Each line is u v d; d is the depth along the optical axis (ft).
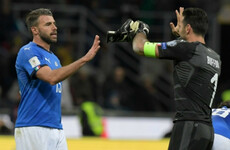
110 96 143.23
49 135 65.26
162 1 173.37
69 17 166.20
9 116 126.52
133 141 97.40
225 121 70.28
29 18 67.31
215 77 60.90
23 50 65.67
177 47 59.41
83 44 164.55
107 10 170.81
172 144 59.67
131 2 173.27
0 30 160.97
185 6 173.17
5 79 148.56
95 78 155.02
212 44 173.47
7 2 162.40
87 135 124.98
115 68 159.43
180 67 59.77
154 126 135.54
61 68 62.49
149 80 153.07
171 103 161.79
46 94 65.41
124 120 133.80
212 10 175.32
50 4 166.20
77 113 130.62
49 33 66.69
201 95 59.41
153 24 171.22
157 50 59.57
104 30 167.84
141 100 147.02
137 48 60.59
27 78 65.51
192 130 58.75
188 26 61.26
